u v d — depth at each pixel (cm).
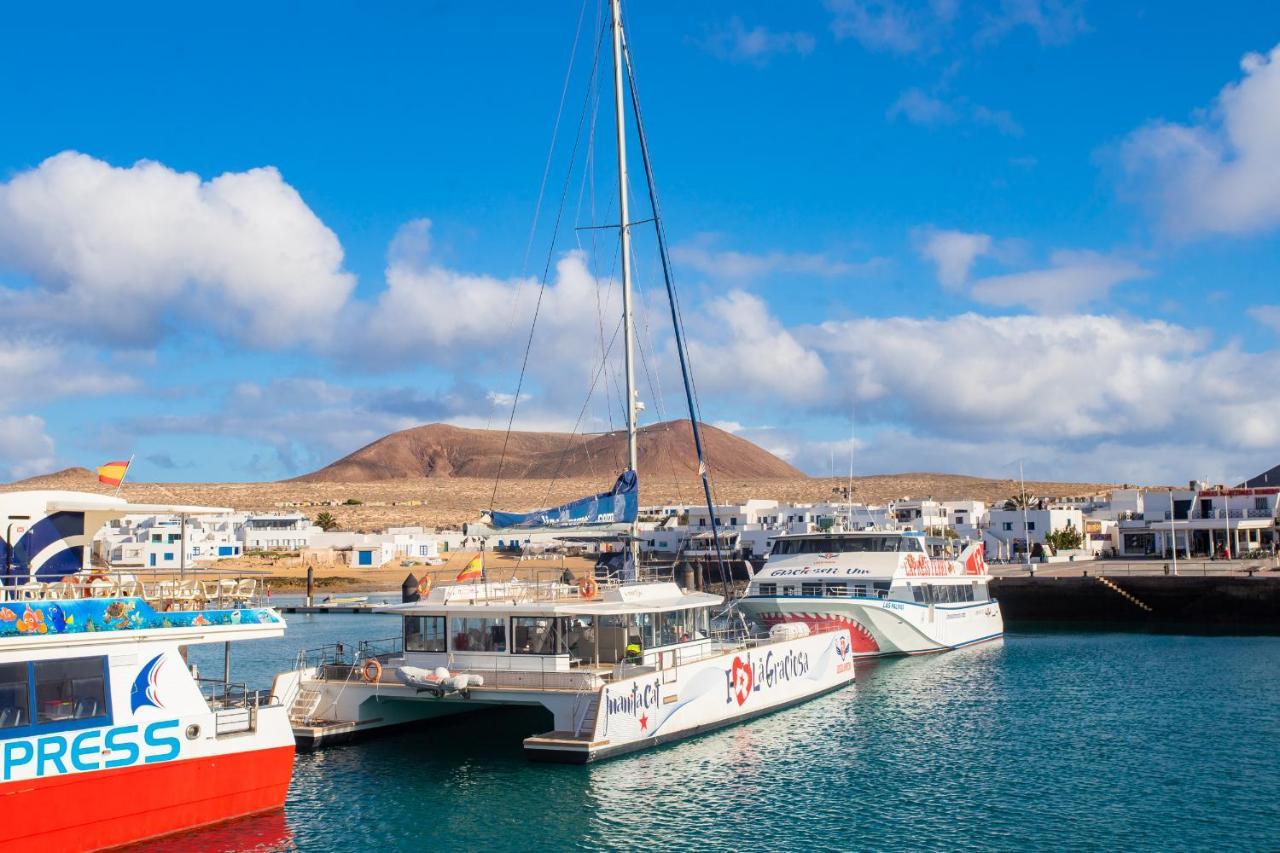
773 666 3166
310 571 8806
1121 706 3334
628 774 2394
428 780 2316
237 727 1959
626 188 3031
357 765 2434
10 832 1617
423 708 2780
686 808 2159
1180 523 9131
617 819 2080
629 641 2633
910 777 2420
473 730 2805
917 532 4788
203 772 1883
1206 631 5850
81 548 2089
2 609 1678
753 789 2302
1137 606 6388
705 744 2692
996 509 11675
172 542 9681
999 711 3244
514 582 2805
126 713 1786
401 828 2014
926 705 3344
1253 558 8462
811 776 2417
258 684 4047
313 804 2152
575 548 11550
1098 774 2456
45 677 1700
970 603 5128
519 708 3091
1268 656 4631
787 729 2939
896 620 4397
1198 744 2777
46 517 2036
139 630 1830
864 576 4475
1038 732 2922
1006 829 2044
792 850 1922
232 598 2083
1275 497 9362
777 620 4394
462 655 2555
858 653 4416
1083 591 6506
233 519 12962
